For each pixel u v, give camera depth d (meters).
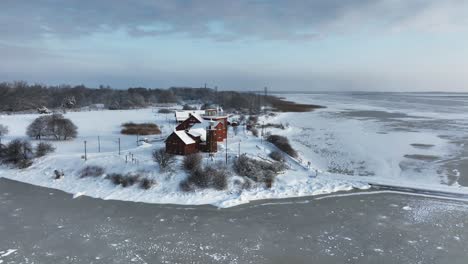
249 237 29.16
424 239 28.73
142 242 28.08
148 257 25.70
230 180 41.28
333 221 32.47
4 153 49.88
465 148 62.56
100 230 30.25
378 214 34.03
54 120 64.56
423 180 44.75
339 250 26.98
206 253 26.39
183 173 42.31
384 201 37.53
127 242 28.05
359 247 27.44
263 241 28.44
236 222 32.25
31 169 46.38
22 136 65.69
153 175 42.09
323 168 50.69
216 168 42.94
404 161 53.75
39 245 27.41
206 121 58.38
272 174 43.50
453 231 30.19
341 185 42.34
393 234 29.72
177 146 48.22
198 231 30.27
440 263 25.08
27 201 37.16
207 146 49.97
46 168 46.22
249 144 58.03
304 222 32.25
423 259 25.61
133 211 34.72
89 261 25.08
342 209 35.41
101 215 33.62
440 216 33.41
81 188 40.94
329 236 29.38
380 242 28.28
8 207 35.38
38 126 63.28
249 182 41.31
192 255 26.05
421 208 35.44
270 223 32.03
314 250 26.97
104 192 39.72
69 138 64.81
